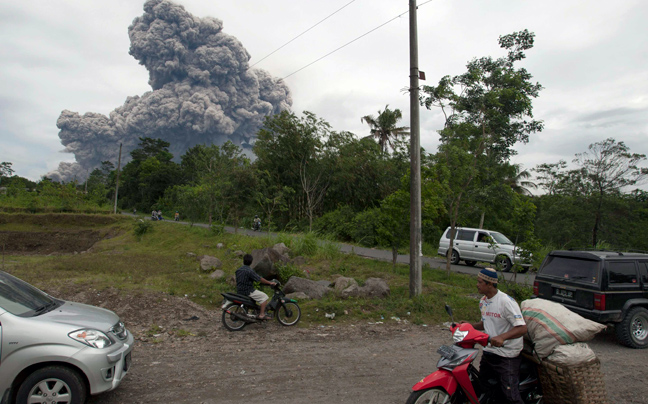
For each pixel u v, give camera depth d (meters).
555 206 27.58
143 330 7.48
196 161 29.59
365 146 38.62
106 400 4.38
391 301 9.88
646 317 7.19
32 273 12.99
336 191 37.00
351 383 5.05
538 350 3.81
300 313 8.49
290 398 4.54
